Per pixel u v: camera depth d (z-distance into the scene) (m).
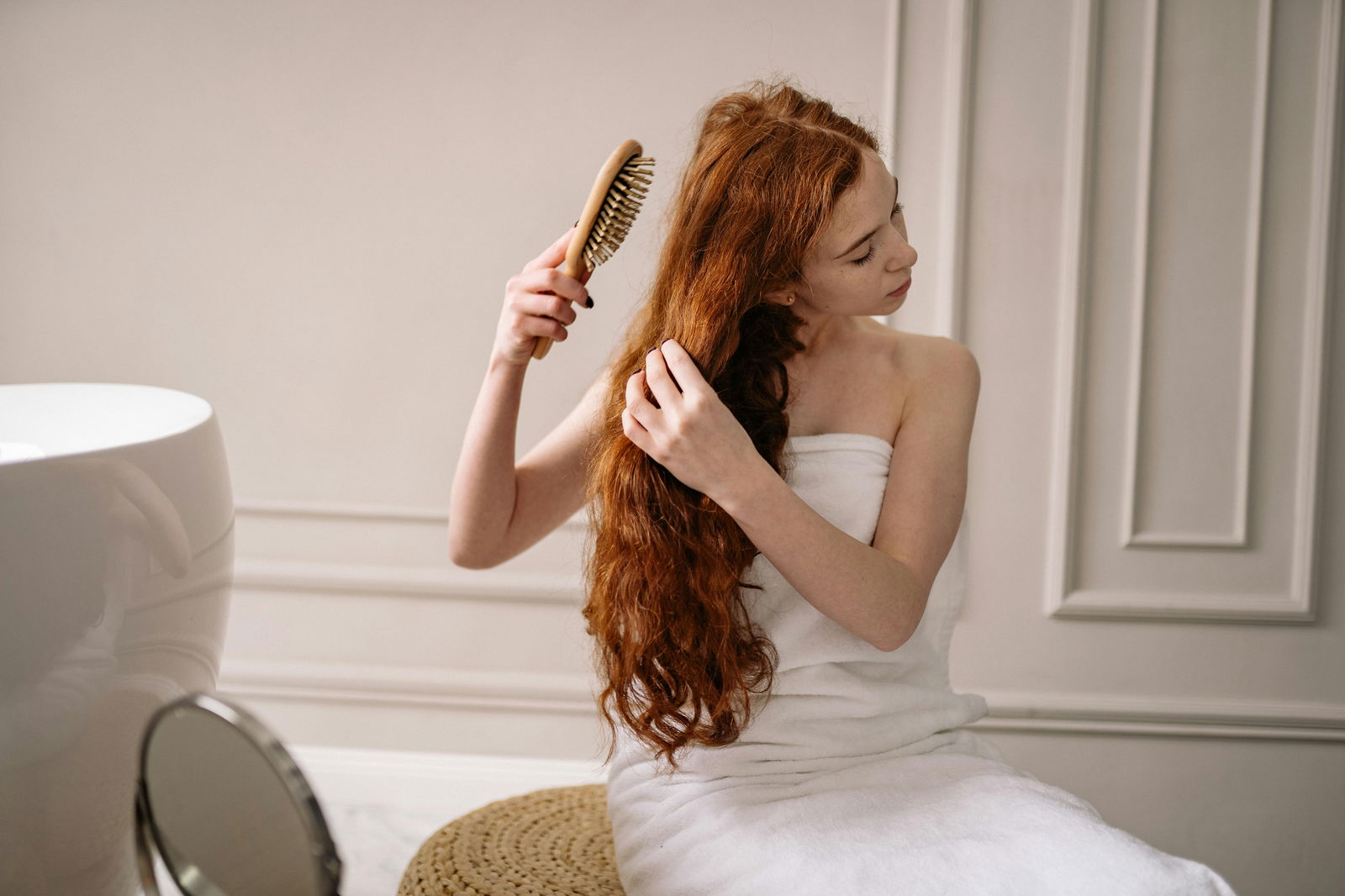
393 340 1.73
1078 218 1.66
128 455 1.02
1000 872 0.85
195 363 1.75
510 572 1.78
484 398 1.13
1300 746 1.78
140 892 1.30
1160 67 1.65
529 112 1.68
